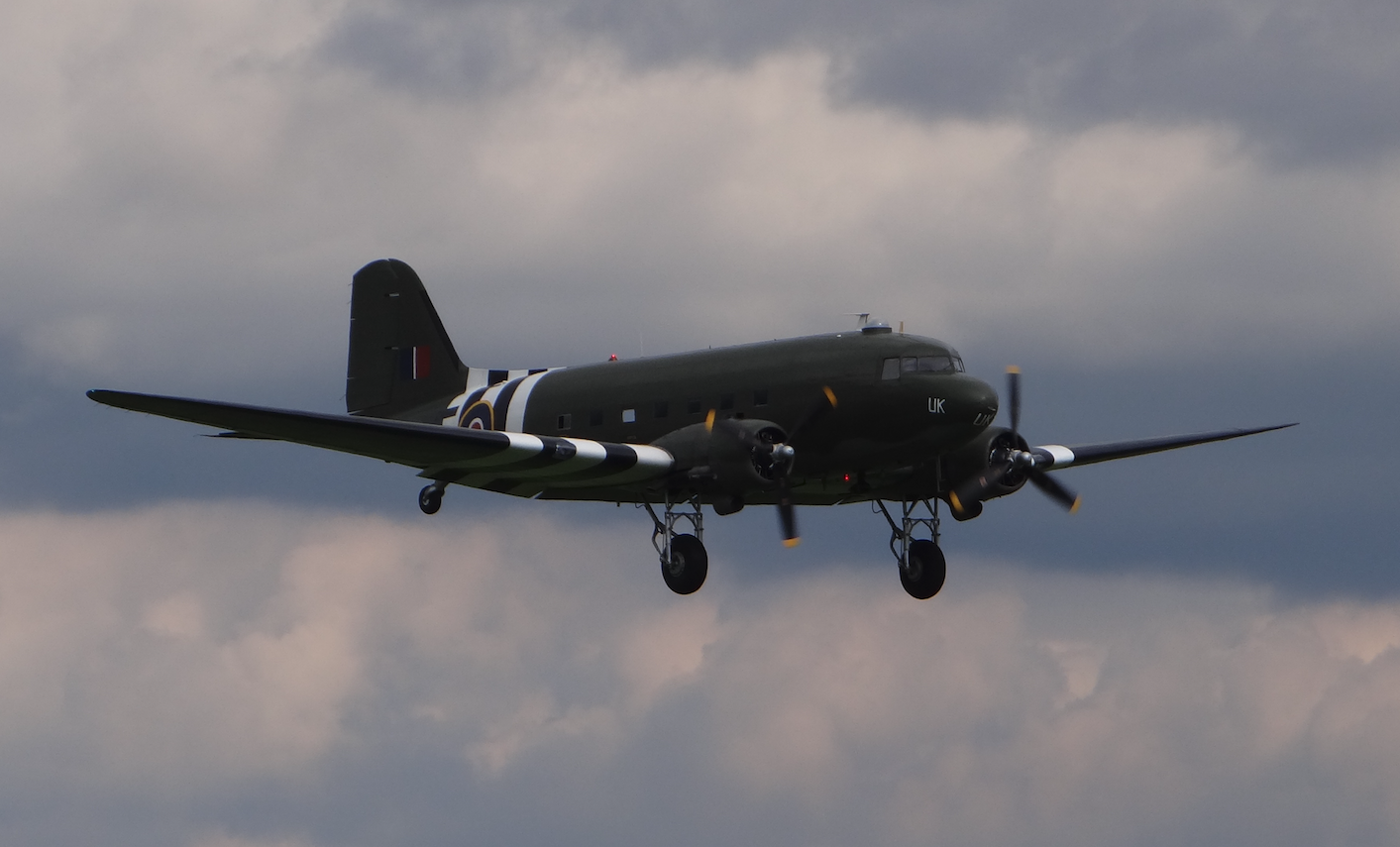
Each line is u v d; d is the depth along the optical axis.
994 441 97.56
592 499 102.31
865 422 93.69
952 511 98.62
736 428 92.88
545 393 107.50
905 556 102.69
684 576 95.75
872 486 99.19
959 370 93.81
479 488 101.50
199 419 85.75
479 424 112.31
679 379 100.06
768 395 96.00
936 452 93.69
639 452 93.81
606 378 104.12
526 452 90.88
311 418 85.62
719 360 99.06
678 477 95.06
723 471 92.75
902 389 92.69
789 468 91.88
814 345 96.12
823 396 94.06
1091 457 111.56
